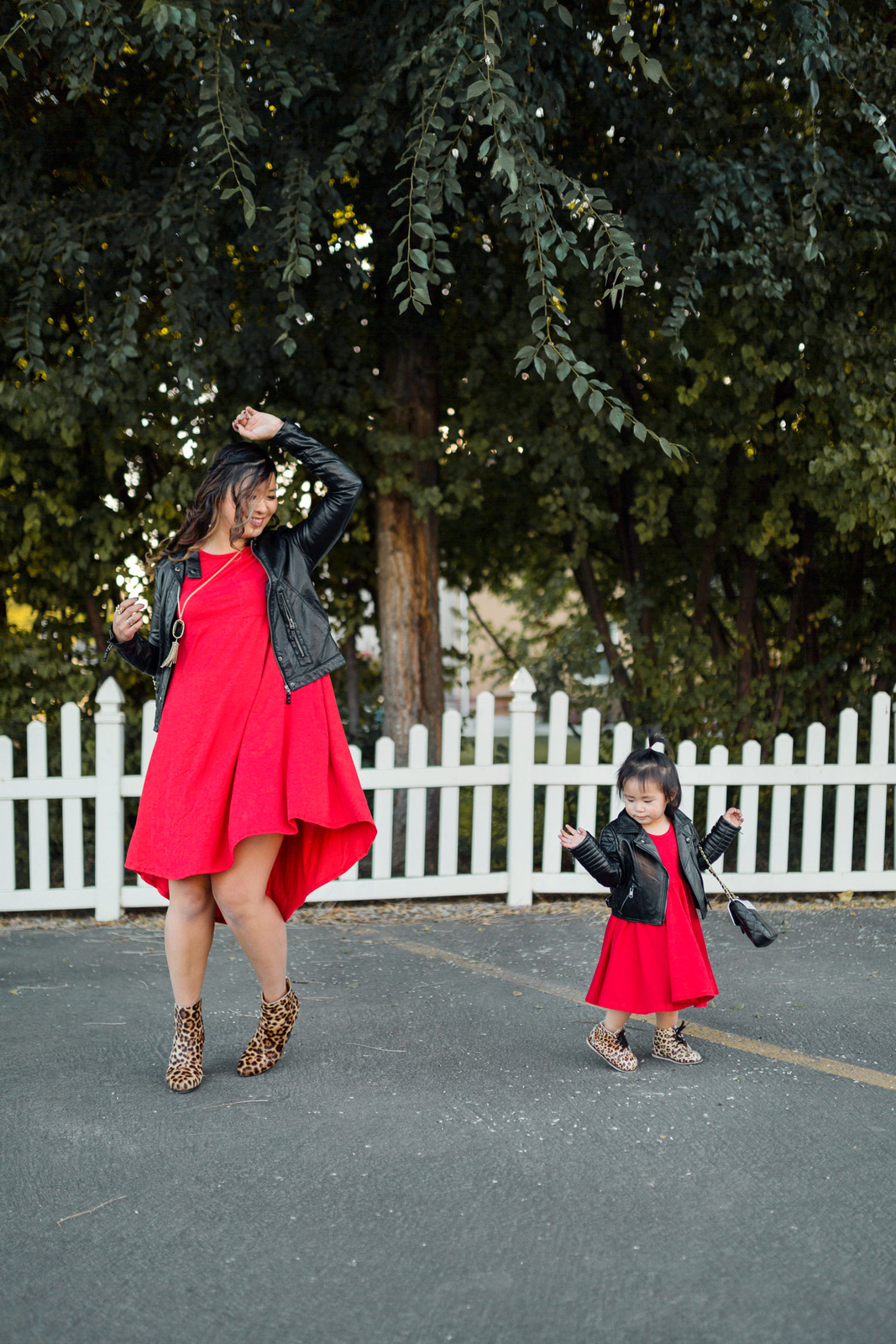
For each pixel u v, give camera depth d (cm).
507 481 651
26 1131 295
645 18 515
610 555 707
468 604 770
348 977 436
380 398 578
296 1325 211
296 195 450
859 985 429
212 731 307
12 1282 225
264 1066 335
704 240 482
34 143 506
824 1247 238
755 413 590
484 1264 232
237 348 530
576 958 467
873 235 528
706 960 340
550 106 439
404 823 626
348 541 652
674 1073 339
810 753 575
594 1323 211
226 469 311
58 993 414
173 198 477
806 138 513
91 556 584
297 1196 260
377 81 462
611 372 590
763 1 495
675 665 657
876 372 551
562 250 388
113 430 545
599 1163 278
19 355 498
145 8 339
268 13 457
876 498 545
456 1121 303
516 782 555
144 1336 208
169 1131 295
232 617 313
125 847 561
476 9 370
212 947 475
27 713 580
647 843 334
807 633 698
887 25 545
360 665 721
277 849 317
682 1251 237
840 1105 315
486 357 589
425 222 398
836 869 582
